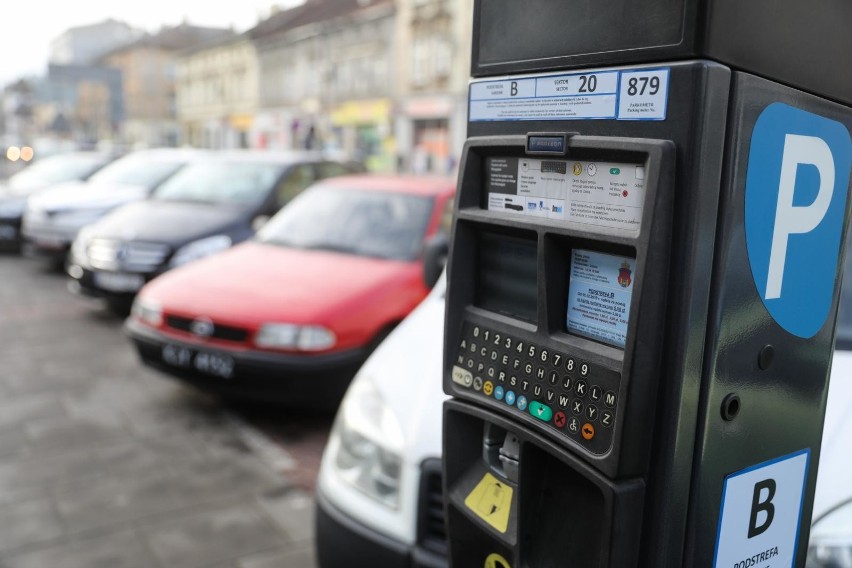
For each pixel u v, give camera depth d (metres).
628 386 1.11
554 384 1.23
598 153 1.16
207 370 4.25
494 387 1.33
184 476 3.66
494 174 1.35
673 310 1.11
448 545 1.54
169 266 6.38
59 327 6.62
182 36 59.06
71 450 3.94
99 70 35.81
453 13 24.47
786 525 1.36
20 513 3.25
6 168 18.45
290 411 4.59
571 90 1.20
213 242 6.48
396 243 4.93
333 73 30.50
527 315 1.33
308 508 3.37
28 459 3.82
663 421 1.14
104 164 11.84
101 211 8.95
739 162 1.10
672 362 1.12
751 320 1.18
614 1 1.13
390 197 5.32
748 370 1.20
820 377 1.34
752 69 1.11
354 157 29.36
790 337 1.25
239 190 7.08
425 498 2.10
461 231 1.38
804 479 1.37
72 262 6.93
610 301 1.19
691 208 1.08
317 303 4.26
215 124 42.03
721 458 1.20
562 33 1.21
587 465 1.18
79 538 3.06
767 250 1.18
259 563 2.91
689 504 1.18
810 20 1.17
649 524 1.17
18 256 10.68
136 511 3.29
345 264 4.76
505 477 1.41
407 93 26.67
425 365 2.45
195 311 4.31
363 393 2.51
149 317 4.55
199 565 2.89
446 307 1.42
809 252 1.25
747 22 1.08
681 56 1.07
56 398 4.74
